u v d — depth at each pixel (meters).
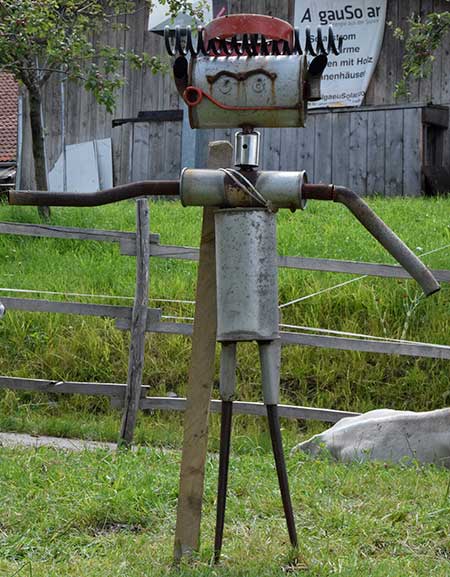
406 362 12.64
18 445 9.36
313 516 6.58
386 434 8.91
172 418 11.82
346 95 24.80
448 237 15.95
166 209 20.02
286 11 25.52
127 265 15.66
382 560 5.82
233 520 6.54
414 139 23.27
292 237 16.12
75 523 6.50
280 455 5.49
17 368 13.02
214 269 5.64
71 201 5.66
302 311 13.48
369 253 15.00
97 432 11.09
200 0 20.00
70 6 18.34
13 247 16.78
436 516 6.57
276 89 5.38
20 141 28.56
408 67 16.03
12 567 5.62
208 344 5.64
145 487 7.17
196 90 5.46
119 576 5.44
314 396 12.33
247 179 5.41
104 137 27.50
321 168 24.19
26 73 18.50
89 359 12.99
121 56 18.25
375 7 24.59
